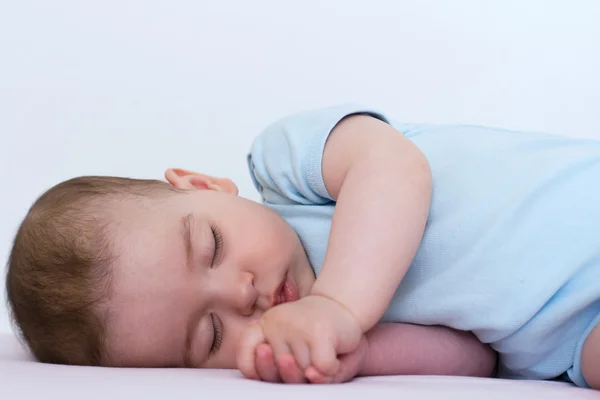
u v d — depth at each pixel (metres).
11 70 2.22
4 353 1.22
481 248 1.12
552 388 0.95
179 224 1.15
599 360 1.04
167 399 0.70
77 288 1.11
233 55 2.25
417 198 1.07
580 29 2.28
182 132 2.23
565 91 2.28
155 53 2.24
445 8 2.29
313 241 1.27
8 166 2.21
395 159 1.12
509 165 1.18
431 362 1.12
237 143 2.23
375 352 1.06
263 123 2.25
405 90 2.28
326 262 1.02
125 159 2.22
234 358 1.12
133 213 1.16
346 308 0.95
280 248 1.22
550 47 2.28
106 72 2.23
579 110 2.27
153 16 2.24
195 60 2.24
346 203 1.07
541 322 1.09
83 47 2.23
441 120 2.26
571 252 1.07
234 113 2.24
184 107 2.23
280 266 1.20
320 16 2.27
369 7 2.28
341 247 1.02
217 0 2.25
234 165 2.22
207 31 2.25
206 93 2.24
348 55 2.28
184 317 1.10
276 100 2.25
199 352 1.11
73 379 0.83
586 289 1.06
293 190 1.32
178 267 1.11
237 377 0.92
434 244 1.16
